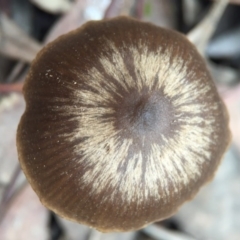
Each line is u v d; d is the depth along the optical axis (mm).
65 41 81
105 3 120
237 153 130
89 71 78
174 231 129
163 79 82
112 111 78
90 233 121
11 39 117
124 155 78
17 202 117
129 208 80
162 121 80
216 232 128
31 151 78
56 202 79
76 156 77
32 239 118
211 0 133
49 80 79
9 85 113
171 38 86
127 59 80
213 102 88
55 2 124
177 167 82
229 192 128
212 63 139
